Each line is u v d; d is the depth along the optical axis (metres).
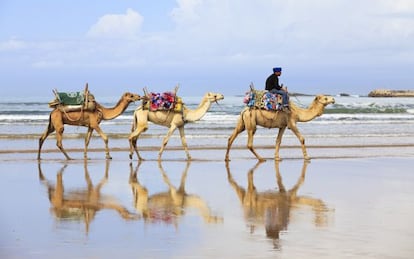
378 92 109.38
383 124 37.38
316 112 18.95
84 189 13.23
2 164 17.69
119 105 19.34
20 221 9.87
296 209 11.02
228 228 9.42
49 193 12.66
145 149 22.30
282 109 18.50
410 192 13.01
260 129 31.89
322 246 8.33
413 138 28.05
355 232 9.15
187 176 15.44
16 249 8.12
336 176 15.56
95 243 8.47
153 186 13.74
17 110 47.66
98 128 19.09
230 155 20.73
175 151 21.88
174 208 11.10
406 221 9.96
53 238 8.73
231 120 38.59
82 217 10.23
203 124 35.47
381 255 7.91
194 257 7.81
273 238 8.77
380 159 19.62
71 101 19.00
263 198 12.22
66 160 18.92
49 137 26.34
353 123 38.06
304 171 16.52
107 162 18.48
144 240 8.64
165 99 18.62
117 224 9.68
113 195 12.49
